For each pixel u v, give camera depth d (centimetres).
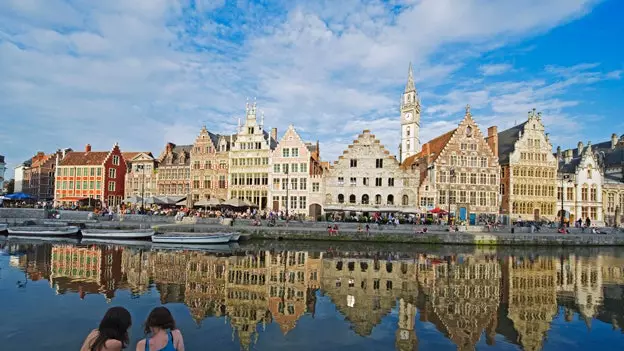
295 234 5266
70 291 2405
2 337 1648
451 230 5441
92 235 5209
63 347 1557
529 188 7300
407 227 5347
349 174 7250
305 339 1700
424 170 7694
